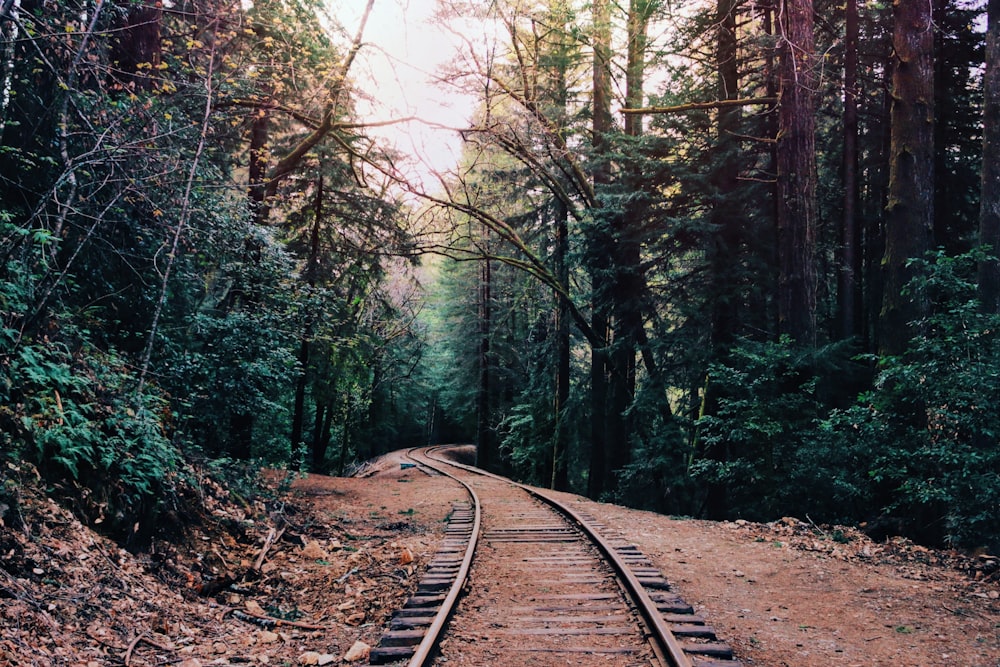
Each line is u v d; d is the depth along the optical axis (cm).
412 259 2061
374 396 3831
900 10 1124
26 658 402
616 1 1873
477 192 2191
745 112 2002
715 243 1634
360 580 808
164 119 808
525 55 1981
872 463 1009
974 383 831
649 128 1775
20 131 765
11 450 568
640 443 2038
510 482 1978
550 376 2655
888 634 600
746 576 806
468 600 688
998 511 841
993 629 611
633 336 1909
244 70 934
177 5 1063
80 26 732
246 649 555
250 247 1062
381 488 1797
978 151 1722
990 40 1177
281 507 1059
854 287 1830
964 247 1694
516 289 2827
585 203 2059
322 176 1861
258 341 1027
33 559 501
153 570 643
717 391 1586
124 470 684
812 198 1327
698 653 519
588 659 519
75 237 804
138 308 933
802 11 1305
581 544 980
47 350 669
